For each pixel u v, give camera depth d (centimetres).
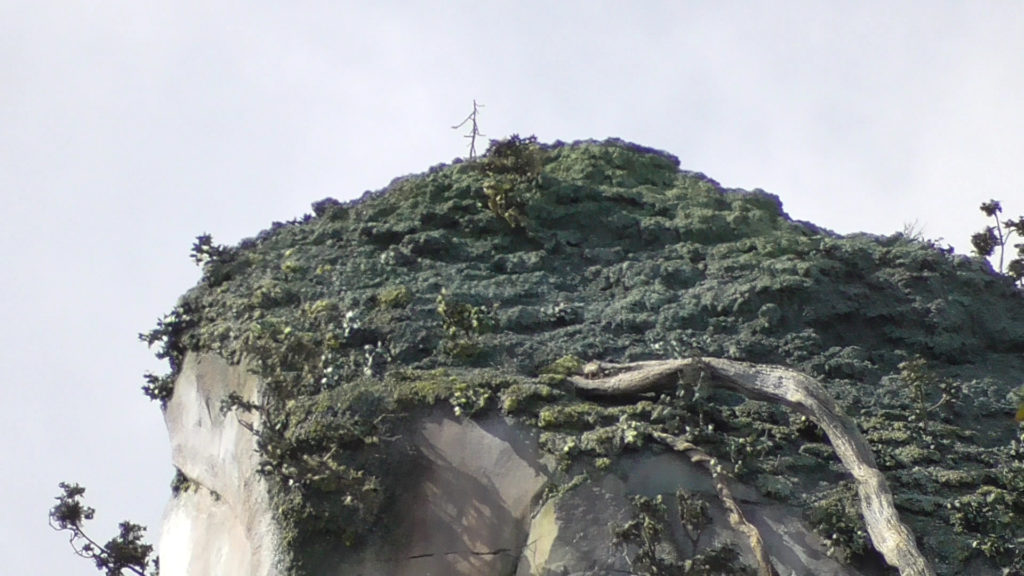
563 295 2731
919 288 2817
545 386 2447
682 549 2283
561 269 2806
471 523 2325
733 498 2325
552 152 3088
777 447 2428
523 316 2636
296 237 2888
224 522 2503
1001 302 2873
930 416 2580
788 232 2956
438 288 2702
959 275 2864
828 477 2395
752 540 2261
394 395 2422
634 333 2642
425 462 2370
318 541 2316
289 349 2505
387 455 2372
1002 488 2427
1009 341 2791
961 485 2416
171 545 2644
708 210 2930
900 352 2714
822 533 2305
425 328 2573
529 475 2341
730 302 2695
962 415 2597
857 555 2294
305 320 2611
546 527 2297
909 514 2366
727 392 2528
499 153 2986
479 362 2530
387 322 2580
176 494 2708
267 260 2811
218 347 2609
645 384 2450
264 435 2358
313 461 2350
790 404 2412
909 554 2223
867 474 2325
